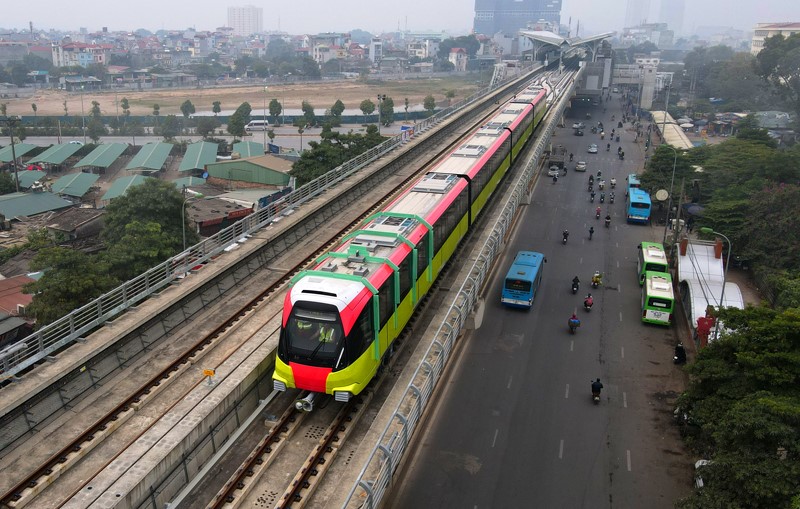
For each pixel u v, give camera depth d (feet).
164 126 409.90
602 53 517.55
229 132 408.05
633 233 198.39
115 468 59.98
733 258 172.55
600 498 82.02
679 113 442.09
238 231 121.19
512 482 84.48
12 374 67.36
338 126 458.09
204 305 96.99
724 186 212.23
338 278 74.74
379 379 82.23
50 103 584.40
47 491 58.70
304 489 63.16
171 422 67.00
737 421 69.31
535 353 121.08
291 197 136.46
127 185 263.90
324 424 73.77
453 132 258.57
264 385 81.76
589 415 100.94
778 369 77.97
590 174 275.59
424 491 82.23
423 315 100.89
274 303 99.25
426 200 107.96
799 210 162.30
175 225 166.40
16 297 146.20
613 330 132.36
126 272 138.31
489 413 100.63
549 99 295.07
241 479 64.64
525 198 214.07
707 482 72.13
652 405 104.42
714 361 86.74
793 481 61.98
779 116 379.55
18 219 237.25
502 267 164.45
